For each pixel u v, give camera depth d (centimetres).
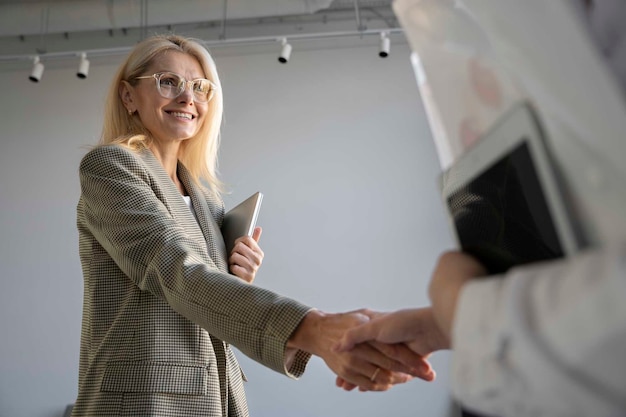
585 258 35
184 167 200
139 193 159
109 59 627
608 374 32
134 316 154
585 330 32
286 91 604
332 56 613
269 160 583
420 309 101
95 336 158
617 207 38
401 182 570
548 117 42
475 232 54
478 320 40
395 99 595
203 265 144
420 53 58
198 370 153
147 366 149
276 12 577
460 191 56
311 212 566
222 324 135
